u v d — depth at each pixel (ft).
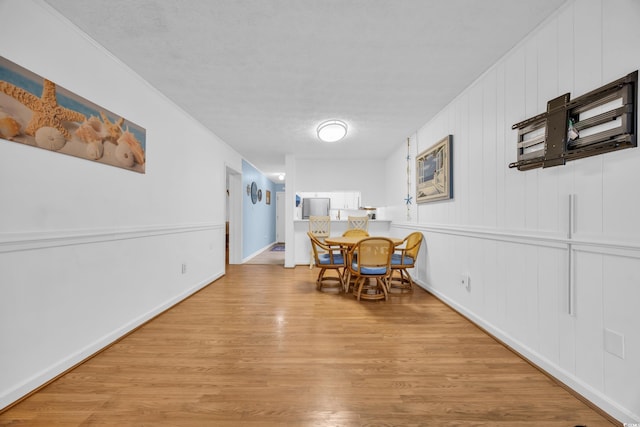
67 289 6.04
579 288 5.16
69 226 6.12
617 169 4.50
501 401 5.01
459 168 9.69
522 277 6.64
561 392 5.27
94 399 5.06
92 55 6.77
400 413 4.72
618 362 4.48
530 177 6.38
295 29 6.45
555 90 5.74
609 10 4.64
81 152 6.40
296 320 8.98
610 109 4.63
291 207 18.71
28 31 5.25
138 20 6.13
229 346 7.18
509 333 7.09
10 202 4.96
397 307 10.28
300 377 5.77
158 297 9.52
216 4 5.67
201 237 12.97
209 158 13.89
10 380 4.91
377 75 8.50
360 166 20.68
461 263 9.50
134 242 8.29
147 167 8.96
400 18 6.08
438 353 6.80
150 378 5.73
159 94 9.61
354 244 11.54
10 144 4.96
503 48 7.11
